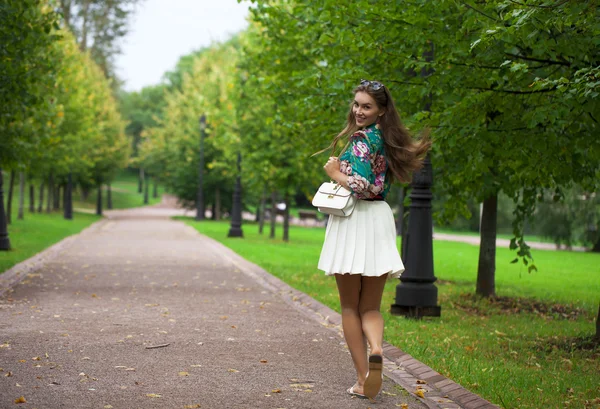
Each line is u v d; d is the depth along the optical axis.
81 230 32.38
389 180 5.20
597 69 6.20
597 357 7.52
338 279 5.14
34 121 14.99
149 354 6.45
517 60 7.97
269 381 5.59
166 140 59.47
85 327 7.82
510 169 10.40
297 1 12.09
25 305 9.44
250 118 27.00
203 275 14.45
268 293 11.90
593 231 32.25
